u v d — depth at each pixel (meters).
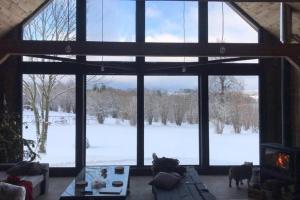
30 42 7.74
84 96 10.08
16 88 9.78
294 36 9.21
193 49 8.02
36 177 7.54
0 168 8.20
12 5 8.61
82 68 9.91
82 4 9.91
